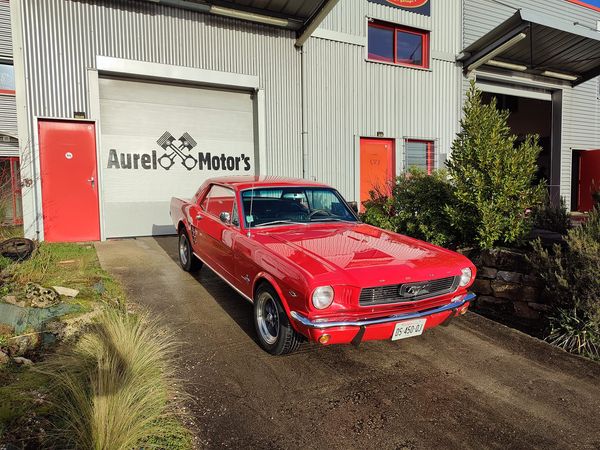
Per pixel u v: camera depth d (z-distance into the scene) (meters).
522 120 17.73
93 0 7.49
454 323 4.67
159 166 8.68
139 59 7.91
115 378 2.61
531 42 11.45
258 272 3.73
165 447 2.41
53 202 7.52
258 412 2.87
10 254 4.95
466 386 3.34
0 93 9.51
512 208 5.52
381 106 10.90
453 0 11.87
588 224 4.83
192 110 8.91
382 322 3.20
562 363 3.81
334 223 4.78
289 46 9.46
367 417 2.87
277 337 3.51
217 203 5.09
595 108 15.68
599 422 2.93
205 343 3.88
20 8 6.98
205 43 8.53
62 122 7.48
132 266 6.25
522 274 5.15
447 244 6.12
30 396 2.67
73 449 2.26
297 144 9.74
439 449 2.58
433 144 11.93
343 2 10.11
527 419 2.93
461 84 12.25
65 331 3.58
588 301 4.26
